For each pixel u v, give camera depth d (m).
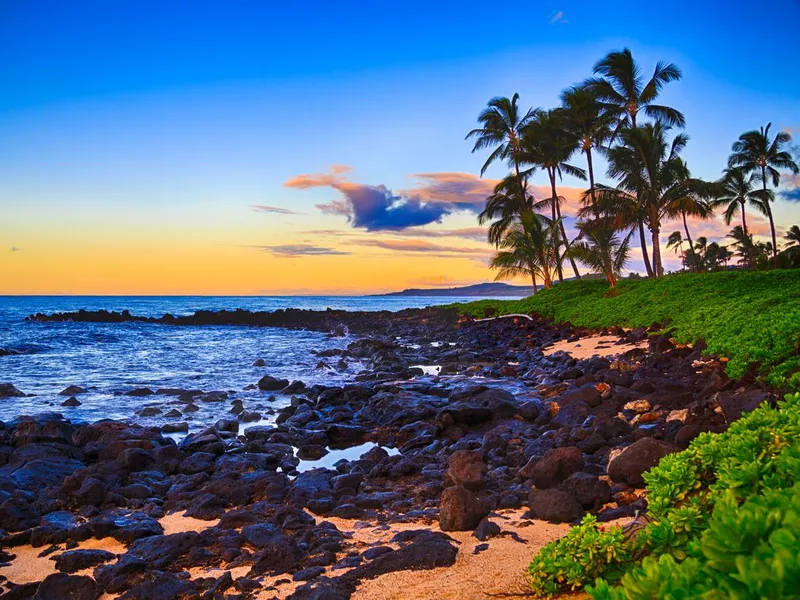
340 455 12.06
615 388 13.80
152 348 36.72
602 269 37.53
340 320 62.31
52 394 19.52
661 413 11.55
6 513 7.55
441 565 5.64
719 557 1.78
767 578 1.43
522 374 20.39
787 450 2.95
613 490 7.64
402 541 6.47
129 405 17.75
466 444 11.62
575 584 4.01
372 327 52.38
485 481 8.68
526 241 45.62
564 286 43.00
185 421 15.55
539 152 46.19
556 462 8.17
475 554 5.94
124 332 52.22
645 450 7.65
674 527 3.43
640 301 28.44
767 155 52.53
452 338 38.25
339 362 26.75
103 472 9.62
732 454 3.67
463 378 20.08
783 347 12.46
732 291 25.14
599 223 39.31
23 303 164.25
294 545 6.23
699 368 14.95
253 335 49.56
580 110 41.91
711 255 90.38
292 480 9.78
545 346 26.47
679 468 3.85
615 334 25.20
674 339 19.08
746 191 55.56
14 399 18.62
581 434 10.70
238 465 10.41
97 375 24.38
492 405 13.95
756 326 15.01
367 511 7.95
